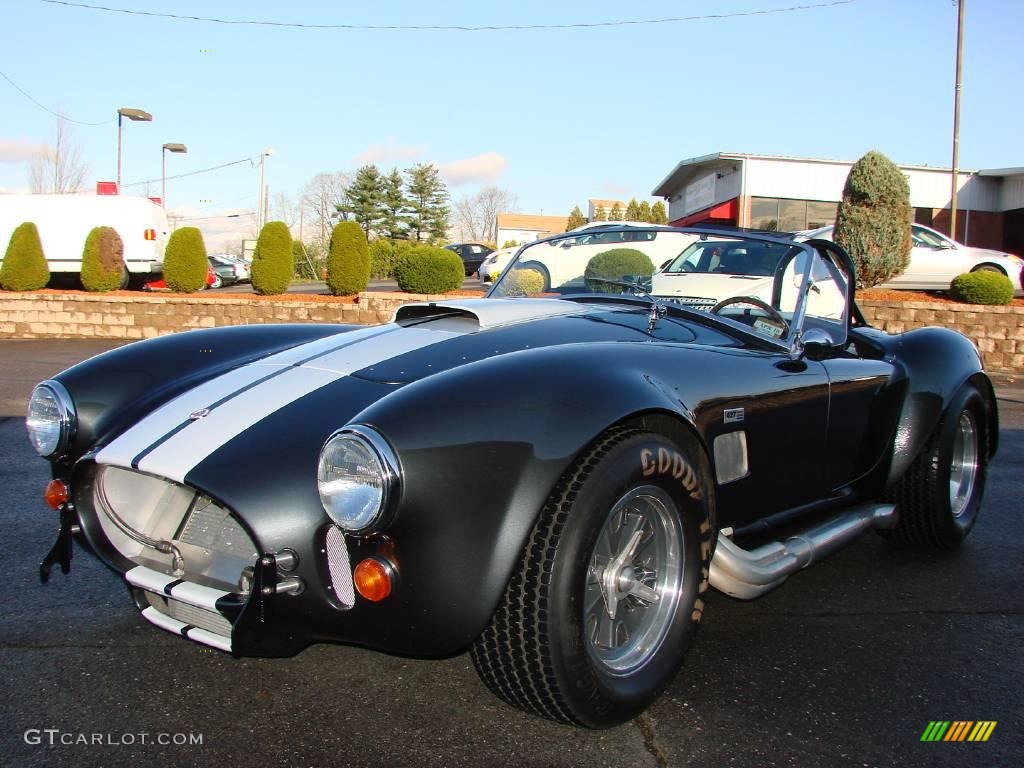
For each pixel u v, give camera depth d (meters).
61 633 2.60
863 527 3.06
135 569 2.18
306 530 1.90
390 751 2.00
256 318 12.66
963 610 2.97
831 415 2.91
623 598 2.12
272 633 1.95
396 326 2.82
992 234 25.91
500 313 2.76
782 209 25.16
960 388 3.49
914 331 3.69
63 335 12.98
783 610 2.94
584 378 2.02
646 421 2.15
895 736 2.12
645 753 2.02
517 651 1.87
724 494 2.46
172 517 2.17
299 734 2.07
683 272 3.21
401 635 1.84
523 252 3.61
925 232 13.98
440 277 13.03
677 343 2.58
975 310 11.33
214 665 2.42
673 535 2.21
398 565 1.79
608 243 3.39
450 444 1.79
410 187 53.91
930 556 3.57
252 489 1.92
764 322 2.99
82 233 16.78
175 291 13.63
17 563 3.17
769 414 2.60
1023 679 2.45
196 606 2.05
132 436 2.21
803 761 2.00
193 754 1.97
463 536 1.77
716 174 27.39
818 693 2.34
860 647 2.64
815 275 3.17
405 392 1.91
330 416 2.11
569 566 1.85
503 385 1.93
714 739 2.09
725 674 2.44
